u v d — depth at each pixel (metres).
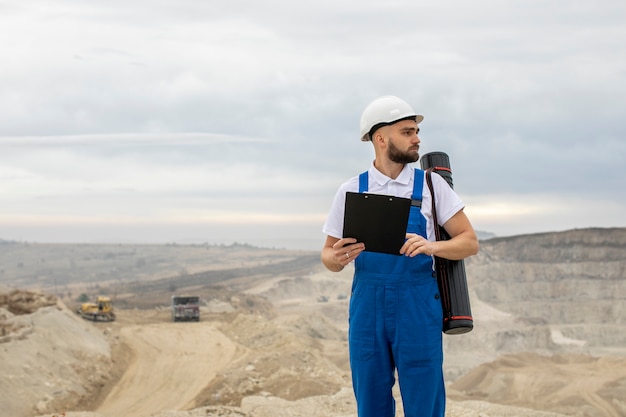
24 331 46.75
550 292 171.12
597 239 179.62
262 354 49.91
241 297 125.50
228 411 13.64
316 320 93.75
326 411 14.89
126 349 54.78
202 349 55.44
